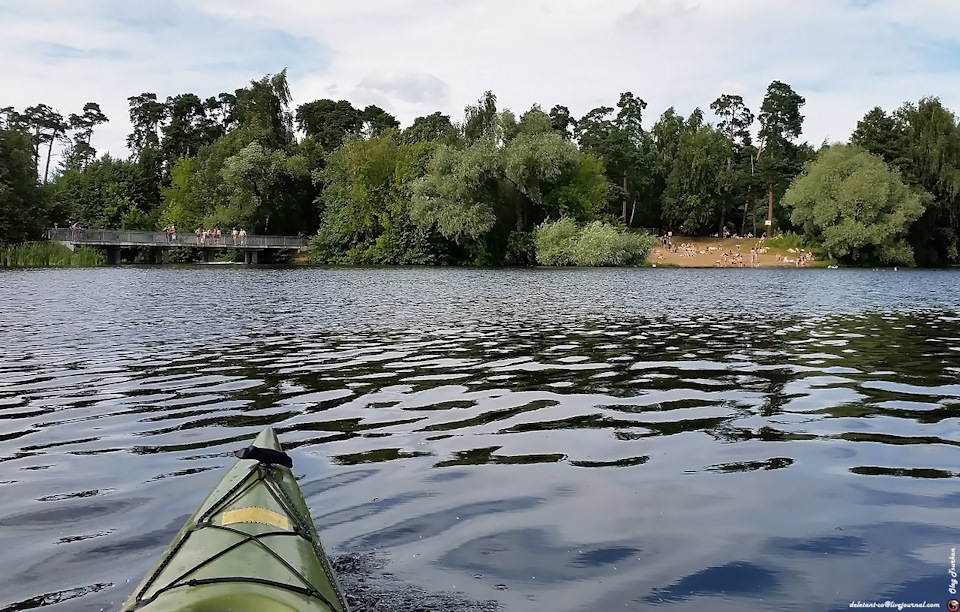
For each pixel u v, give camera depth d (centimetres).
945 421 736
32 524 476
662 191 8788
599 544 447
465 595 386
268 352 1196
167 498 523
